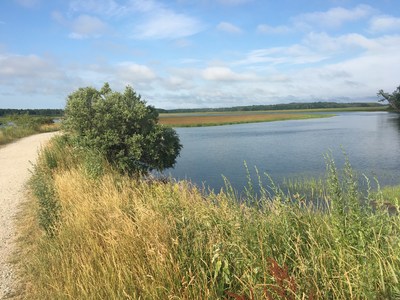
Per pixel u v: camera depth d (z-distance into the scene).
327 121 82.12
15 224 7.76
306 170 18.25
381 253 3.21
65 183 8.73
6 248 6.44
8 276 5.33
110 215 5.64
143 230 4.77
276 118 103.19
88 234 5.25
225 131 56.31
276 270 3.00
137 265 3.99
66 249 5.13
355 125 60.19
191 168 20.28
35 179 9.51
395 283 2.81
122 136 11.10
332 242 3.79
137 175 10.65
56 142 15.36
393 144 28.66
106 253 4.53
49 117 56.41
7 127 37.47
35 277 4.99
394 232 3.65
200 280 3.56
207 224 4.45
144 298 3.49
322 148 27.53
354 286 3.00
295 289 2.98
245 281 3.48
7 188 11.64
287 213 4.29
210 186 15.36
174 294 3.51
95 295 3.75
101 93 11.73
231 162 22.14
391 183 13.82
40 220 6.51
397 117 90.31
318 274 3.29
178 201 6.05
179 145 12.14
